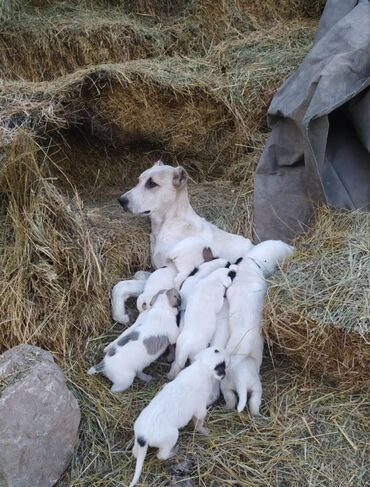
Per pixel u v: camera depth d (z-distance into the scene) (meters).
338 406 1.79
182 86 2.64
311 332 1.75
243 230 2.49
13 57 2.99
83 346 1.98
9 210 2.05
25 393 1.51
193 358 1.81
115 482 1.59
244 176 2.71
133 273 2.34
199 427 1.70
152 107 2.66
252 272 1.96
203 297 1.88
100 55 3.03
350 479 1.61
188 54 3.12
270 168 2.33
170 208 2.30
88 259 2.04
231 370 1.78
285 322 1.78
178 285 2.06
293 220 2.29
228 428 1.74
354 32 2.12
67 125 2.58
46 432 1.51
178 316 1.90
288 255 2.05
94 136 2.81
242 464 1.64
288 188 2.29
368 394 1.81
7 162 2.03
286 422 1.76
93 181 2.85
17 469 1.46
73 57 3.02
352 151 2.28
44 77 3.05
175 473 1.61
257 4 3.22
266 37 3.08
